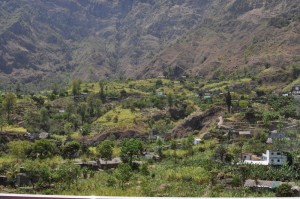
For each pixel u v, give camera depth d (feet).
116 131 506.48
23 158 349.82
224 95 640.17
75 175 285.64
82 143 469.16
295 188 249.34
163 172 295.28
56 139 473.67
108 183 265.34
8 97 550.36
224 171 294.46
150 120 565.53
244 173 290.35
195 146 400.88
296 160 323.16
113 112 605.31
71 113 608.19
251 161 329.93
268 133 417.28
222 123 460.14
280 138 393.09
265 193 247.50
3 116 533.14
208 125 494.59
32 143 394.32
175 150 398.42
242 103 532.73
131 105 629.10
